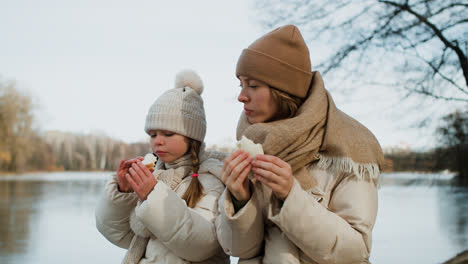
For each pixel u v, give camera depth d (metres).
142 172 1.69
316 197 1.41
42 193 26.92
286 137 1.41
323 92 1.55
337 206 1.43
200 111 2.06
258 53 1.53
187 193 1.83
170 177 1.93
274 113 1.56
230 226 1.37
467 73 4.97
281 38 1.54
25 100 44.28
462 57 4.95
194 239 1.65
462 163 5.62
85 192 28.09
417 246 9.00
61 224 13.60
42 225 13.34
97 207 1.97
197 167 1.95
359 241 1.31
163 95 2.02
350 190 1.42
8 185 34.41
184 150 1.98
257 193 1.52
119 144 48.75
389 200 22.95
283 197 1.30
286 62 1.52
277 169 1.26
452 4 4.77
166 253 1.76
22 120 44.22
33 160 51.31
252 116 1.58
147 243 1.84
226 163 1.35
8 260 8.23
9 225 13.27
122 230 1.97
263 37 1.58
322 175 1.48
